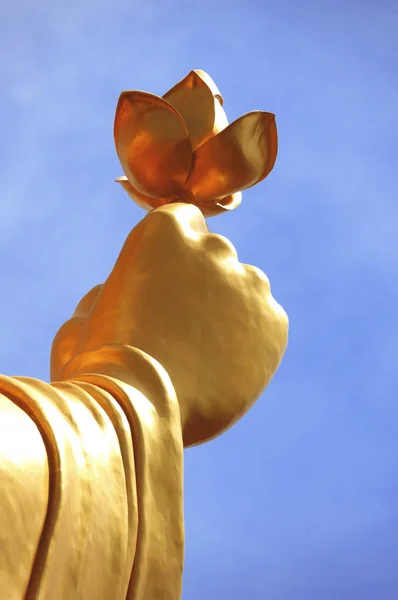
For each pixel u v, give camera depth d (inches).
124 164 229.0
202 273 206.2
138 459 183.2
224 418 203.6
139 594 179.3
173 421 189.8
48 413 170.6
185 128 223.5
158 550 182.9
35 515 163.5
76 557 169.2
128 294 205.5
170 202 229.6
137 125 224.4
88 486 172.4
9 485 161.8
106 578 174.1
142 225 212.5
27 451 165.3
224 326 204.5
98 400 184.2
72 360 199.3
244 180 226.4
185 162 225.0
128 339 201.9
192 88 232.7
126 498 178.5
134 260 208.4
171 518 184.7
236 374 203.9
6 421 165.6
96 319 207.0
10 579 159.6
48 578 163.5
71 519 168.9
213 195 228.2
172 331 202.8
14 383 171.8
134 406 185.9
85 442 174.6
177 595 183.5
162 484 185.3
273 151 226.1
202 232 217.0
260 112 223.1
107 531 174.9
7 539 160.2
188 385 201.6
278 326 208.8
